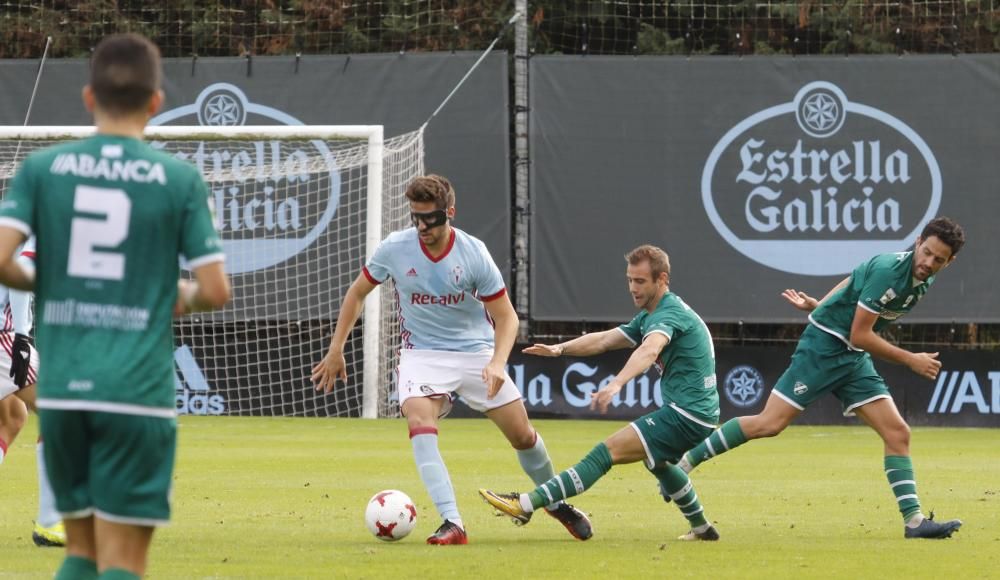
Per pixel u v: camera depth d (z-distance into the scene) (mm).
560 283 69875
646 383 69312
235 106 71250
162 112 71375
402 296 27141
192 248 14398
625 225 70000
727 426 28938
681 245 70000
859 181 70250
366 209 71312
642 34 92000
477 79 70250
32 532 27219
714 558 24203
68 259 14242
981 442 59219
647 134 70188
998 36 88750
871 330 28125
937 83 70188
